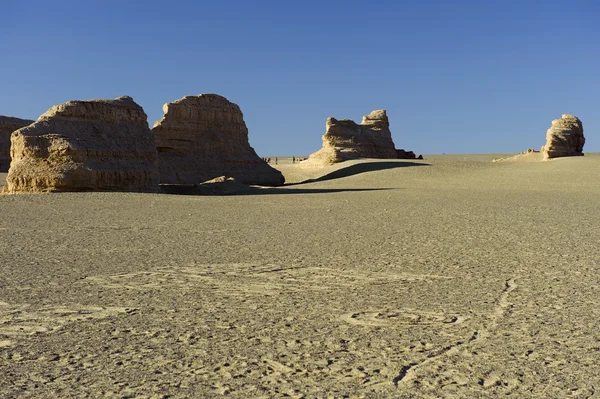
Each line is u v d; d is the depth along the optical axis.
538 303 10.03
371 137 96.25
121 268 13.70
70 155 38.72
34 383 6.69
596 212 27.08
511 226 21.47
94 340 8.24
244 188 52.88
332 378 6.76
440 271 13.05
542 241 17.48
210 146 68.56
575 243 17.00
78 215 26.09
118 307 10.10
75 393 6.41
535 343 7.90
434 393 6.32
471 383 6.58
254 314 9.58
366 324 8.91
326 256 15.23
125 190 40.84
